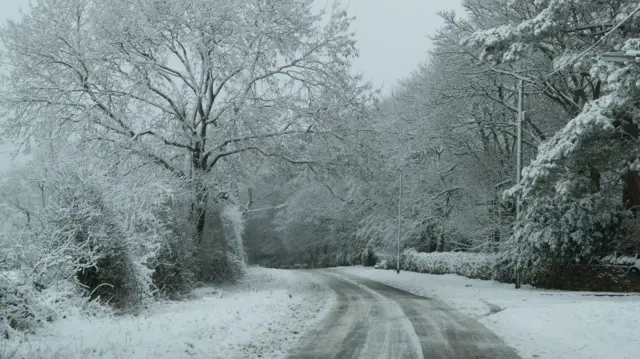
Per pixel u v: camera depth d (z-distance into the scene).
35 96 23.02
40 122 22.84
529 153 36.38
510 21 31.97
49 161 14.70
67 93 23.09
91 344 9.43
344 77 25.50
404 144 40.97
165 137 24.28
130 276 14.71
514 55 24.89
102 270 14.06
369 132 26.31
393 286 30.72
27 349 8.69
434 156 40.97
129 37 23.30
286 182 28.48
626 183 27.00
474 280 34.66
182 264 20.39
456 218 40.53
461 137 37.78
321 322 13.92
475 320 14.41
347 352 9.88
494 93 34.81
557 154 22.83
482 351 10.05
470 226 39.03
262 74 24.94
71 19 23.36
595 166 24.53
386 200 49.22
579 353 9.74
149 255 16.09
